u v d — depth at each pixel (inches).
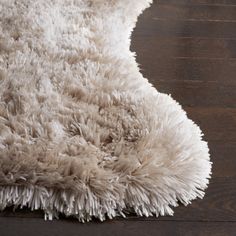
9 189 30.9
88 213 30.6
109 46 45.7
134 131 35.0
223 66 47.6
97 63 42.7
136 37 50.7
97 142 34.1
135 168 32.4
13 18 48.7
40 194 30.9
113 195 31.2
